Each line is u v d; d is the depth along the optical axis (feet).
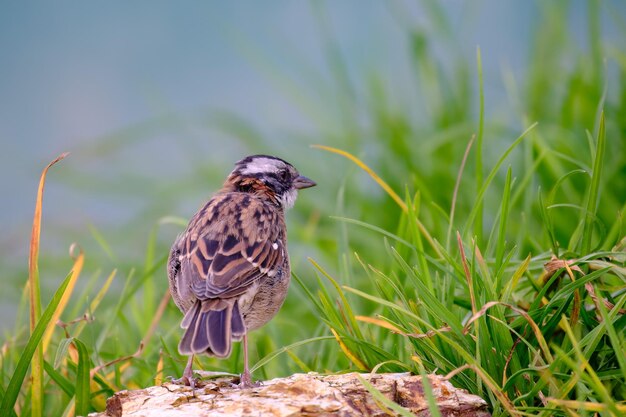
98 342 33.71
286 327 38.81
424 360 27.43
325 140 50.26
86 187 52.85
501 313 26.91
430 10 51.44
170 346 35.65
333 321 29.22
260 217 31.32
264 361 28.76
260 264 30.09
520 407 24.90
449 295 29.45
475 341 27.27
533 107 47.24
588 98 44.34
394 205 44.78
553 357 27.94
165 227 48.55
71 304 43.04
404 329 27.22
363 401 25.34
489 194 42.06
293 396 25.59
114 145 54.80
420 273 29.55
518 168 42.80
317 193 47.52
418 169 44.96
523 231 34.17
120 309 35.12
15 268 46.26
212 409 25.12
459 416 25.41
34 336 27.02
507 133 45.98
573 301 28.14
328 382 26.20
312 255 44.34
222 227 30.66
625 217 33.30
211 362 34.37
